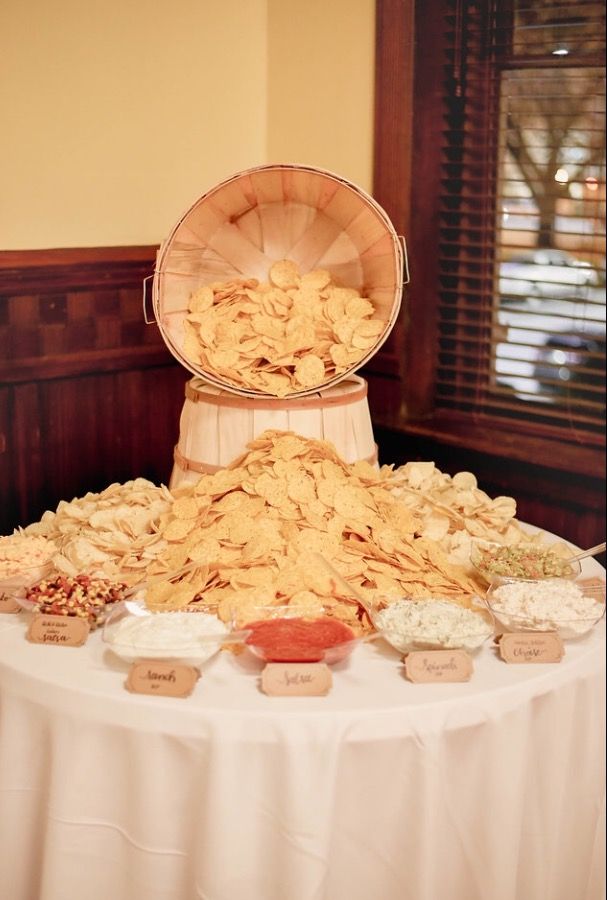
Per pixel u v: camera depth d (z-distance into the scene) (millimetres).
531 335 3004
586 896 1974
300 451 2133
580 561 2213
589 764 1860
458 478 2475
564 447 2957
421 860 1626
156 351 3285
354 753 1590
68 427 3148
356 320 2371
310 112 3369
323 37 3268
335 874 1647
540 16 2795
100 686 1638
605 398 2889
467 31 2922
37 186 2975
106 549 2051
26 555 1987
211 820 1572
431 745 1593
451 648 1692
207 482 2141
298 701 1600
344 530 1999
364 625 1827
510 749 1675
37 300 2984
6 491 3049
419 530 2121
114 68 3064
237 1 3318
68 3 2926
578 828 1900
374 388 3344
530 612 1780
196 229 2375
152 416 3346
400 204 3127
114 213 3154
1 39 2822
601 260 2826
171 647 1618
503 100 2924
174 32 3180
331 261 2529
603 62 2697
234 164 3445
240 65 3381
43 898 1681
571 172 2826
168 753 1596
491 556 2027
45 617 1790
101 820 1660
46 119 2953
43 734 1676
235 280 2502
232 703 1587
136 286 3191
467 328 3135
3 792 1712
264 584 1835
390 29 3043
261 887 1626
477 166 2998
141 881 1642
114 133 3105
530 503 3068
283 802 1575
